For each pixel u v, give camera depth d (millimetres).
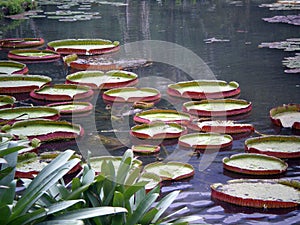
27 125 5098
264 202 3619
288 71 7316
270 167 4230
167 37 9969
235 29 10812
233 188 3842
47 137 4871
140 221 2627
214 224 3459
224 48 8938
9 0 13812
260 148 4590
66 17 12781
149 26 11305
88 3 15898
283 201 3613
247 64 7812
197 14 13008
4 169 2414
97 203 2605
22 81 6953
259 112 5742
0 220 2240
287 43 9211
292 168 4309
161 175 4105
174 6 14664
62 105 5906
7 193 2398
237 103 5863
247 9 13859
